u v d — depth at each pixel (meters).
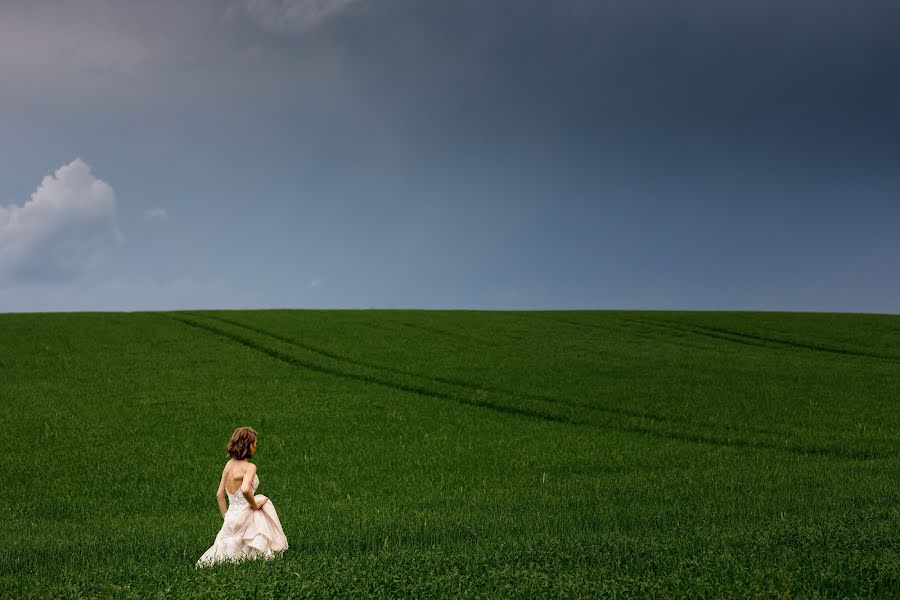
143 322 53.34
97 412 29.66
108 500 19.08
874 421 28.52
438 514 15.70
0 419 28.42
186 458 23.66
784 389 34.56
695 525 13.35
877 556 9.38
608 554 10.12
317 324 52.81
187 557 11.89
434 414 30.25
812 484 18.48
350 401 32.12
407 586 8.52
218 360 40.81
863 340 49.88
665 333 53.09
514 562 9.90
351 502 18.09
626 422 28.56
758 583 8.37
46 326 51.00
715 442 26.02
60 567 11.40
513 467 22.38
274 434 26.89
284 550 10.80
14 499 19.20
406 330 51.50
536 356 42.84
